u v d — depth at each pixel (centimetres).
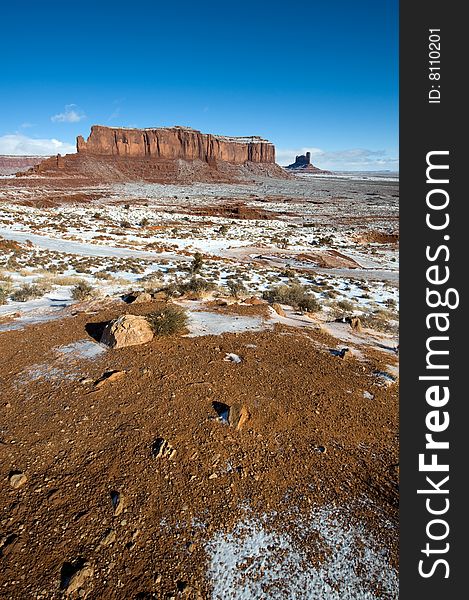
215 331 893
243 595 338
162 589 334
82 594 324
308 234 5772
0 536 369
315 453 502
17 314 1083
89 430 520
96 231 4528
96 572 343
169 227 5641
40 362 718
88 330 884
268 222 7219
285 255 3916
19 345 799
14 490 422
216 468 462
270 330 934
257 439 514
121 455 475
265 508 417
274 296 1623
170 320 842
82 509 402
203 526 392
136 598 326
